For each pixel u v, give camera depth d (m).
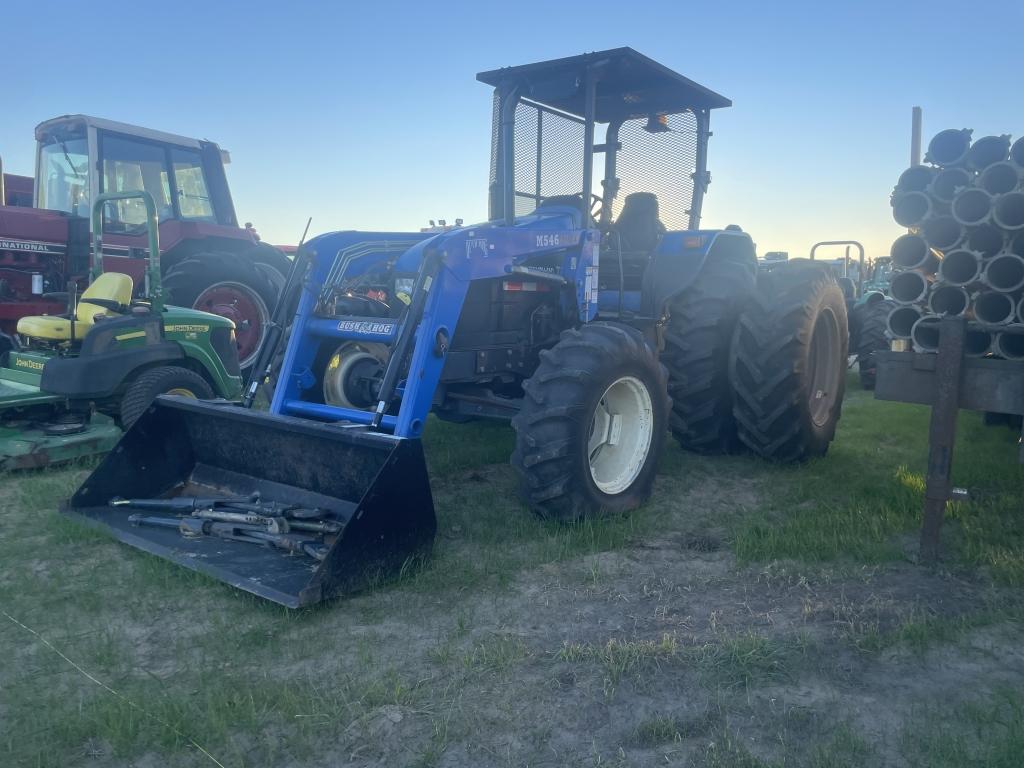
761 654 2.71
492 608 3.14
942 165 3.49
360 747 2.25
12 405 5.25
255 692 2.48
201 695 2.47
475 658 2.71
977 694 2.49
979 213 3.34
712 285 5.50
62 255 8.42
